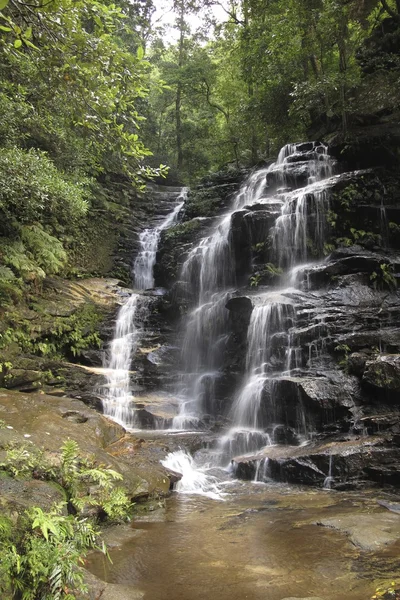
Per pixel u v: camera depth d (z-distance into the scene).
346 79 15.17
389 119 14.86
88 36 5.16
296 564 4.34
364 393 8.55
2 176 10.68
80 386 10.98
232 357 11.01
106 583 3.95
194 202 18.62
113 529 5.39
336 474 7.09
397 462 7.08
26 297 12.13
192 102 29.39
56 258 13.77
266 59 18.80
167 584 4.05
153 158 25.53
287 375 9.48
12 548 3.59
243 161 23.02
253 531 5.26
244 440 8.66
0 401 7.71
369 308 10.20
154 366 12.20
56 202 12.95
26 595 3.44
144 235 19.02
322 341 9.46
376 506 6.04
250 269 13.10
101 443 7.46
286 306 10.20
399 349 9.00
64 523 4.16
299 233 12.52
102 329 13.45
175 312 14.26
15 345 10.77
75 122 5.68
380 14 17.06
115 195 20.17
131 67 5.45
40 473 5.21
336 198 12.49
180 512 6.04
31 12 4.87
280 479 7.49
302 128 20.56
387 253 12.02
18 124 12.77
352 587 3.84
